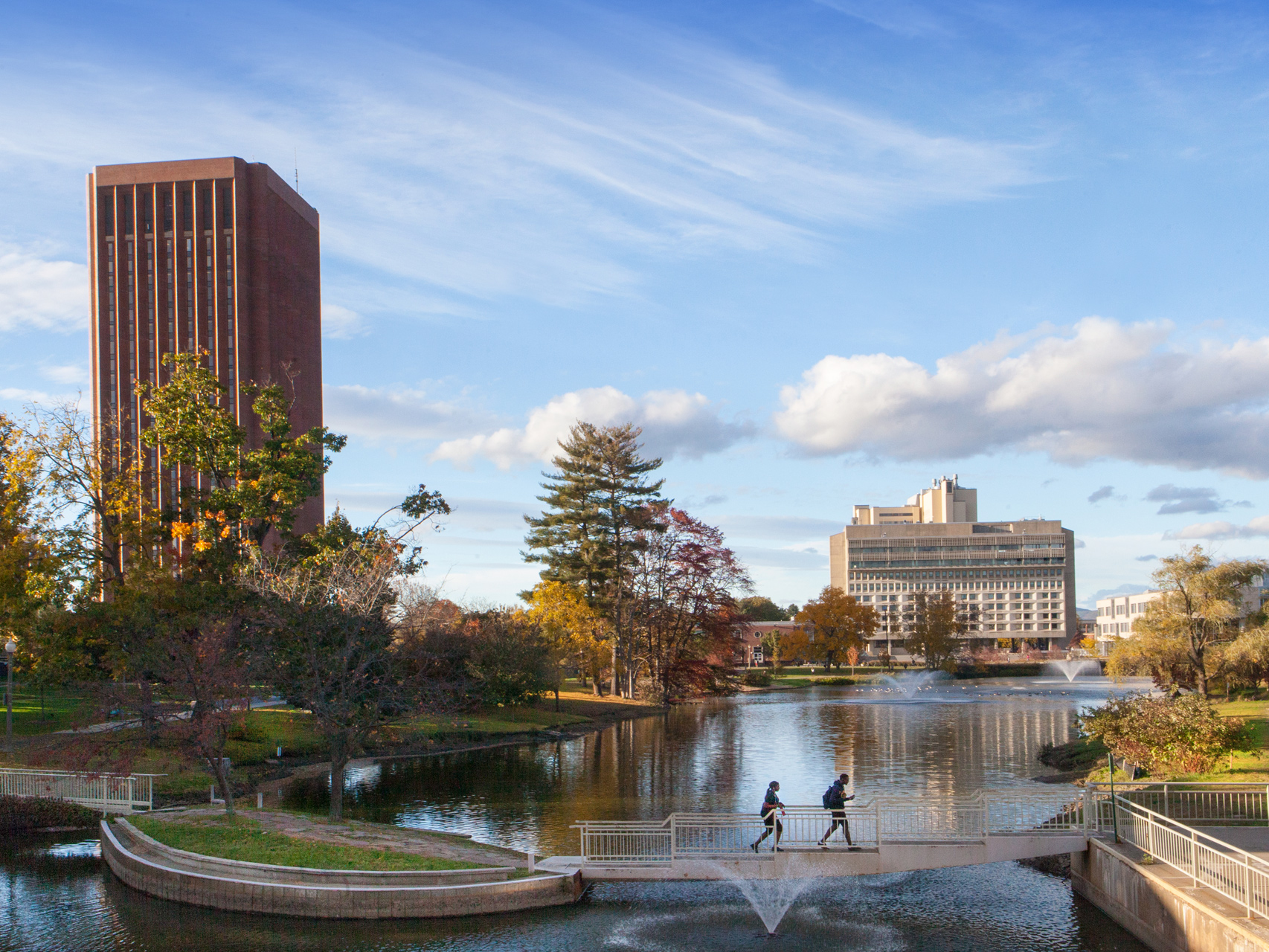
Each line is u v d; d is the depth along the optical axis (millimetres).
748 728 66062
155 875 23516
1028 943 20969
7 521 42250
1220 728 32875
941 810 29562
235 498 45625
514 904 22406
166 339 114625
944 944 20922
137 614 37781
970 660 156625
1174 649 67562
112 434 47812
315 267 134750
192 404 46531
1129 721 34156
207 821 27203
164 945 20391
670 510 90500
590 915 22391
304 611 32500
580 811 34562
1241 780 30828
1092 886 23734
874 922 22391
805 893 24516
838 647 147875
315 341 134125
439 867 23391
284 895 22094
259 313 116688
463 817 33375
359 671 30016
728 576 88688
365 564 39531
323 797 37406
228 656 30734
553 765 47031
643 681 89938
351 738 29688
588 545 94125
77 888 24312
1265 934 15805
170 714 30141
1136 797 27719
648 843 28531
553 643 72375
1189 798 27562
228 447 46781
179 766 37938
